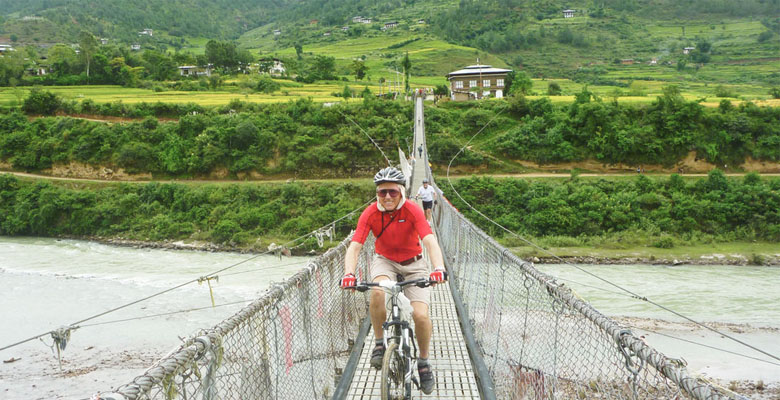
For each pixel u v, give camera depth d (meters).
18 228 40.62
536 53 138.12
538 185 40.34
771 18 152.50
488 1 183.62
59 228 40.47
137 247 36.16
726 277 25.58
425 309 3.82
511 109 51.47
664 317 18.86
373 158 46.50
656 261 29.78
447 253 11.28
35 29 183.38
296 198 40.72
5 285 23.33
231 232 36.41
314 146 47.72
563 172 45.00
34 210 40.81
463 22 171.38
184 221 39.31
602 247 32.88
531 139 46.16
